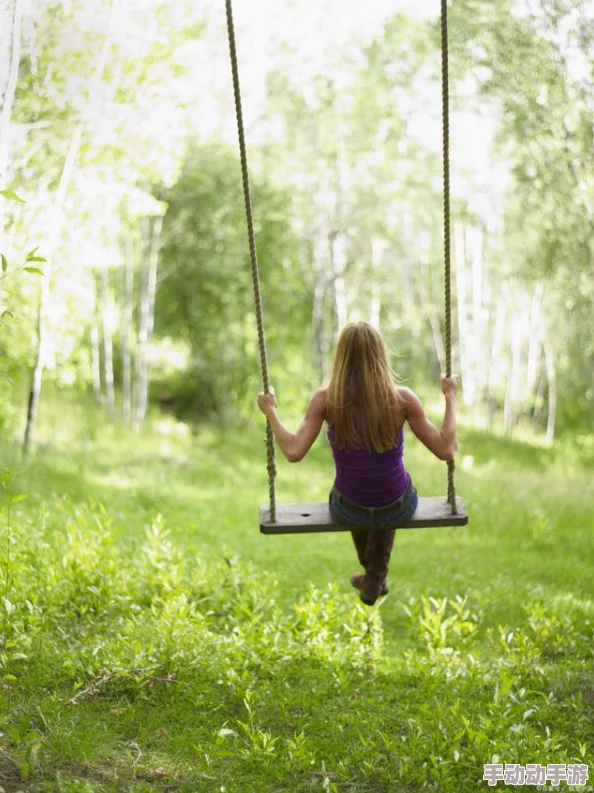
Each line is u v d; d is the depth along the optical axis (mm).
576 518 12188
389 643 6641
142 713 4758
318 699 5242
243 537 10672
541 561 9828
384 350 4250
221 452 20031
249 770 4227
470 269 28125
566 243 16391
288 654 5734
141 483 13906
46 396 20797
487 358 26562
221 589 7125
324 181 22484
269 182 22875
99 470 15141
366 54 21625
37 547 7121
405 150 22516
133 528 10297
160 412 24531
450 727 4664
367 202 22641
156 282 23906
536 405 29656
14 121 9633
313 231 25219
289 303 25250
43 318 12859
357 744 4566
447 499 4625
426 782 4121
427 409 28031
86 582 6602
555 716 5066
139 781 4004
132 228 19672
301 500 13898
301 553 9859
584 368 27516
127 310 22750
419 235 26297
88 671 5090
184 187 22328
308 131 22188
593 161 15242
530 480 16188
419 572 9117
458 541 10695
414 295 30547
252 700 4930
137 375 24406
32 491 11469
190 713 4816
